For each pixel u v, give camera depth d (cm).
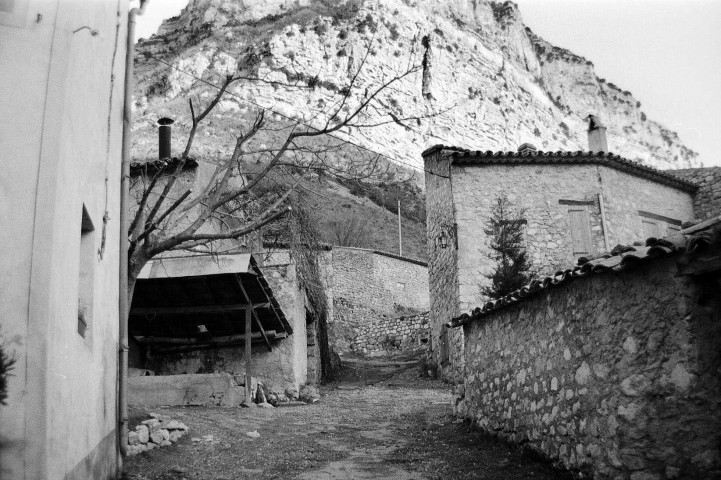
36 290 427
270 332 1535
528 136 9431
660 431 533
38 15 469
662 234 1866
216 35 9275
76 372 518
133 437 805
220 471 760
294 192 1105
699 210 1961
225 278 1291
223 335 1554
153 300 1363
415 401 1428
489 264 1658
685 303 519
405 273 3619
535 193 1734
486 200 1711
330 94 7250
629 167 1820
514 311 848
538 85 12012
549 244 1703
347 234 4125
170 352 1568
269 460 821
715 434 493
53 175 446
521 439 795
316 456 846
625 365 577
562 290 705
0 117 448
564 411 684
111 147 728
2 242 430
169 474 736
